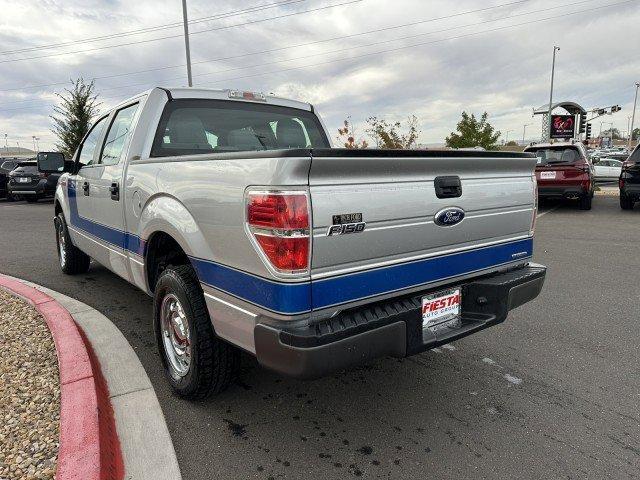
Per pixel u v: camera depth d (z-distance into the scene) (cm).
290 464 253
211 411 303
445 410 306
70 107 2352
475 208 291
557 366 366
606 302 512
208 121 402
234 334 253
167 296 313
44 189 1759
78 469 223
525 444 270
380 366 369
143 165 334
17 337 385
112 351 378
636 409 305
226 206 242
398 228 249
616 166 2602
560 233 934
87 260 616
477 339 419
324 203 218
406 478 242
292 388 334
